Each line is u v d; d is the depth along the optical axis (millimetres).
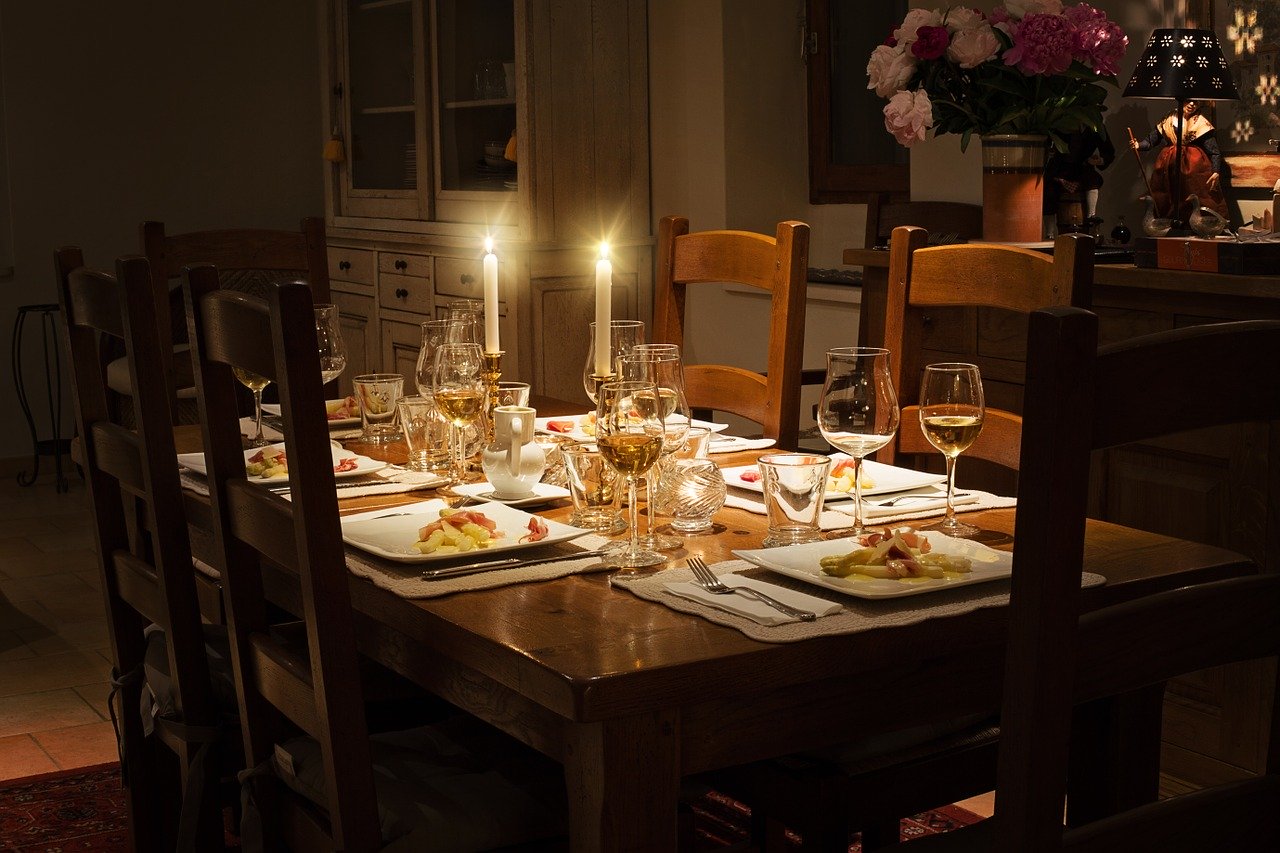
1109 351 934
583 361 4824
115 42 5879
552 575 1486
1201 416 978
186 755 1856
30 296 5809
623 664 1179
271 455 2025
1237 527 2418
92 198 5902
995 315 2906
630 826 1190
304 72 6273
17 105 5719
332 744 1397
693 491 1720
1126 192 3322
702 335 4859
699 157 4727
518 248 4605
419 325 5160
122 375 4039
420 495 1947
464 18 4832
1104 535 1643
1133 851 1025
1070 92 2996
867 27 4512
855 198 4621
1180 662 1061
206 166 6117
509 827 1467
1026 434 940
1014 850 989
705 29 4613
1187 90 2869
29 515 5129
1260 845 1098
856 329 4191
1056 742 975
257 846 1643
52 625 3807
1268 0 2982
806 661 1238
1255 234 2652
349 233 5582
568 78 4656
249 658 1626
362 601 1496
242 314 1433
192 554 2012
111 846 2441
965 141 3107
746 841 2406
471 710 1369
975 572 1420
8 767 2830
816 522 1628
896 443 2240
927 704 1345
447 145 4992
